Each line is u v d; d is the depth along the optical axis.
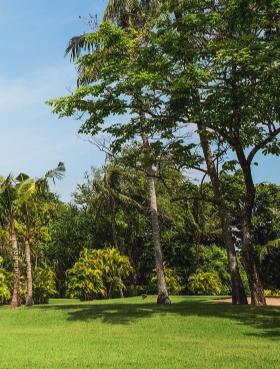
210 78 15.95
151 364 9.35
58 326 16.31
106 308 20.19
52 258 41.50
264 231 34.62
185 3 17.38
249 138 19.58
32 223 28.38
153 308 19.58
